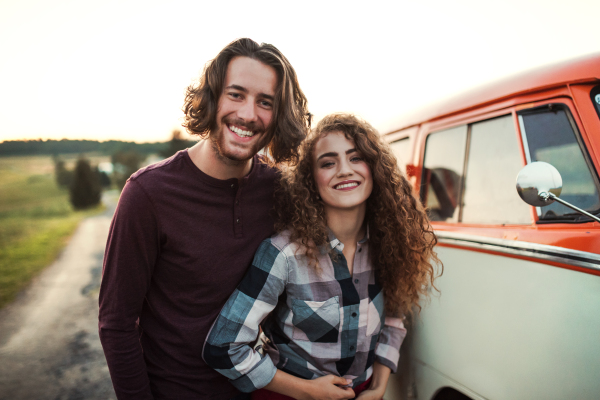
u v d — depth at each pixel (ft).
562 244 4.21
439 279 5.89
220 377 4.70
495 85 5.68
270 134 4.65
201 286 4.49
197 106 4.36
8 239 41.70
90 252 33.30
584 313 3.95
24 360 12.44
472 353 5.10
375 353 5.50
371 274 5.18
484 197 5.74
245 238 4.64
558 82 4.69
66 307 18.24
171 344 4.56
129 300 4.34
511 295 4.72
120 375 4.36
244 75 4.27
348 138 4.65
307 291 4.62
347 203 4.65
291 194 4.78
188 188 4.36
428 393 5.83
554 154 4.74
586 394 3.87
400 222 5.10
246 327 4.40
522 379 4.42
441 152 6.75
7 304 19.20
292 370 4.71
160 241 4.39
